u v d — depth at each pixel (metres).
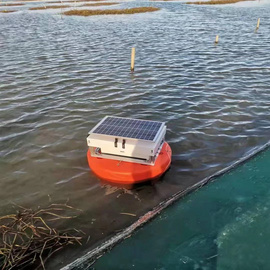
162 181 8.69
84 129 11.55
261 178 8.88
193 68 19.53
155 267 6.34
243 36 30.45
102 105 13.78
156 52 24.00
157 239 6.96
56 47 26.16
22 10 61.88
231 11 53.19
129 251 6.68
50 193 8.26
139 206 7.81
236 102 14.02
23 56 22.80
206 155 9.98
